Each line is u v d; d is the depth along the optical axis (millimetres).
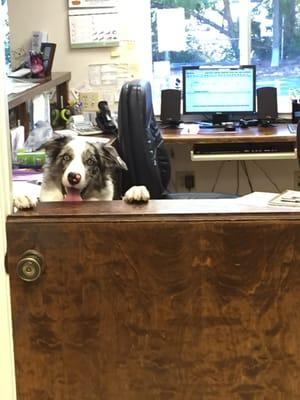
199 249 1248
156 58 4625
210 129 4262
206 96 4426
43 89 3629
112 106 4539
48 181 2475
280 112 4547
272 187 4637
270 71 4641
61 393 1309
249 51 4609
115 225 1245
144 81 3246
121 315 1275
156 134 3400
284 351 1279
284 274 1253
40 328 1286
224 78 4391
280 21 4562
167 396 1302
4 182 1262
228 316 1270
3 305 1288
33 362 1301
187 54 4621
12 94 3094
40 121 3596
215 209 1287
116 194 2836
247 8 4539
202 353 1284
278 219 1237
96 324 1279
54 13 4438
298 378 1288
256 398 1298
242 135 4043
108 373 1297
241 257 1248
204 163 4625
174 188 4641
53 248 1256
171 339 1280
